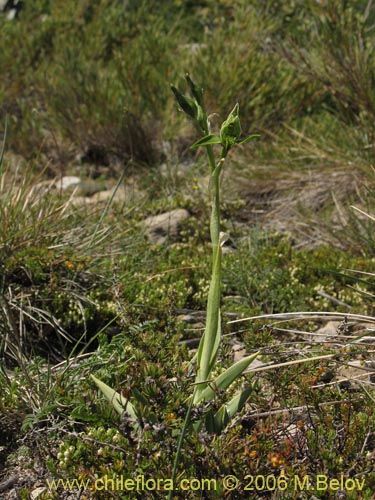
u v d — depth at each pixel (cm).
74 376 104
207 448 84
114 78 243
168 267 147
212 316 86
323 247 158
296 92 227
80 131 230
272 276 141
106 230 144
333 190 182
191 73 238
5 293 126
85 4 303
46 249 130
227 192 188
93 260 138
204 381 86
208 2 296
